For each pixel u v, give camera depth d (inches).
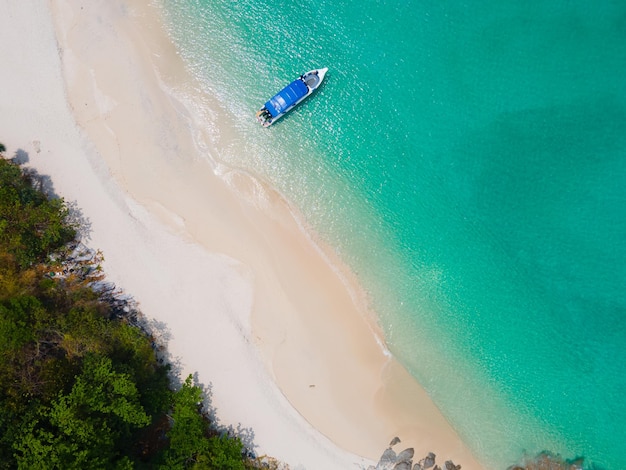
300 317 1439.5
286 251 1454.2
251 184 1462.8
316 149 1497.3
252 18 1513.3
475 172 1520.7
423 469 1441.9
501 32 1541.6
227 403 1409.9
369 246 1487.5
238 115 1481.3
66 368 1240.8
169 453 1279.5
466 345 1483.8
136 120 1438.2
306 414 1428.4
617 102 1531.7
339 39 1529.3
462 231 1505.9
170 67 1467.8
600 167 1524.4
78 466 1131.9
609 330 1493.6
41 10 1439.5
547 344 1489.9
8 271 1284.4
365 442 1437.0
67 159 1414.9
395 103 1524.4
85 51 1443.2
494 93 1535.4
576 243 1509.6
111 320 1346.0
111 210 1414.9
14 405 1165.1
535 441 1472.7
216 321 1421.0
